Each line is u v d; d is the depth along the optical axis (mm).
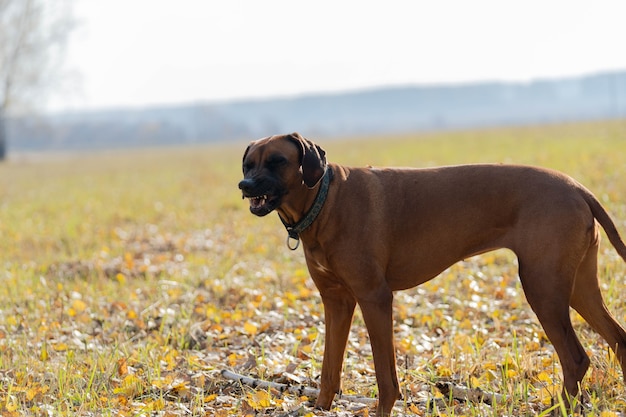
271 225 14188
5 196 25984
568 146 27109
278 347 7027
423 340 7004
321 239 5348
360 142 54812
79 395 5770
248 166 5391
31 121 73750
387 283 5500
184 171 32906
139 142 173500
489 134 47688
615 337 5383
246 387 6020
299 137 5344
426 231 5379
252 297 8859
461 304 8016
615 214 11969
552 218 5082
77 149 129750
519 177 5289
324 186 5305
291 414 5406
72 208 19812
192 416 5469
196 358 6750
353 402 5703
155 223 16625
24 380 6211
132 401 5812
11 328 8016
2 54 59438
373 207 5340
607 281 8141
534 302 5125
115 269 10922
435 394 5652
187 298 8914
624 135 30516
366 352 6848
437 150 33375
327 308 5602
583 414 5098
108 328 7984
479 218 5332
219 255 11781
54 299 9219
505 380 5598
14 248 13320
